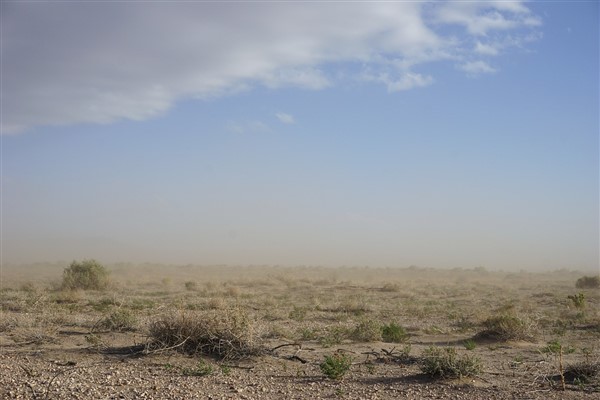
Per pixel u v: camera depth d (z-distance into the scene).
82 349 13.30
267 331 15.73
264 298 31.56
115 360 12.16
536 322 18.03
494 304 29.47
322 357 12.80
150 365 11.70
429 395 9.51
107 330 16.33
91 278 38.22
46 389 9.76
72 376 10.70
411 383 10.31
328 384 10.27
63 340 14.73
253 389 9.87
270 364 11.91
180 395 9.45
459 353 13.66
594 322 20.06
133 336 15.06
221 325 12.76
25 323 17.14
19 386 9.94
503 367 11.80
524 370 11.46
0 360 12.16
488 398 9.27
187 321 12.86
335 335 15.71
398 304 28.67
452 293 40.03
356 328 16.67
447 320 21.61
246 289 42.31
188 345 12.77
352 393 9.63
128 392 9.64
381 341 15.58
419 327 19.16
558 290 43.84
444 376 10.56
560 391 9.66
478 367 10.74
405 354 12.71
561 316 22.58
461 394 9.52
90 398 9.26
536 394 9.46
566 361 12.45
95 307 23.59
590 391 9.66
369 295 36.94
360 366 11.85
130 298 29.59
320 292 39.66
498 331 16.06
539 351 13.60
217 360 12.18
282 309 24.69
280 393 9.65
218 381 10.44
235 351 12.41
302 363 12.10
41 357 12.45
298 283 51.22
